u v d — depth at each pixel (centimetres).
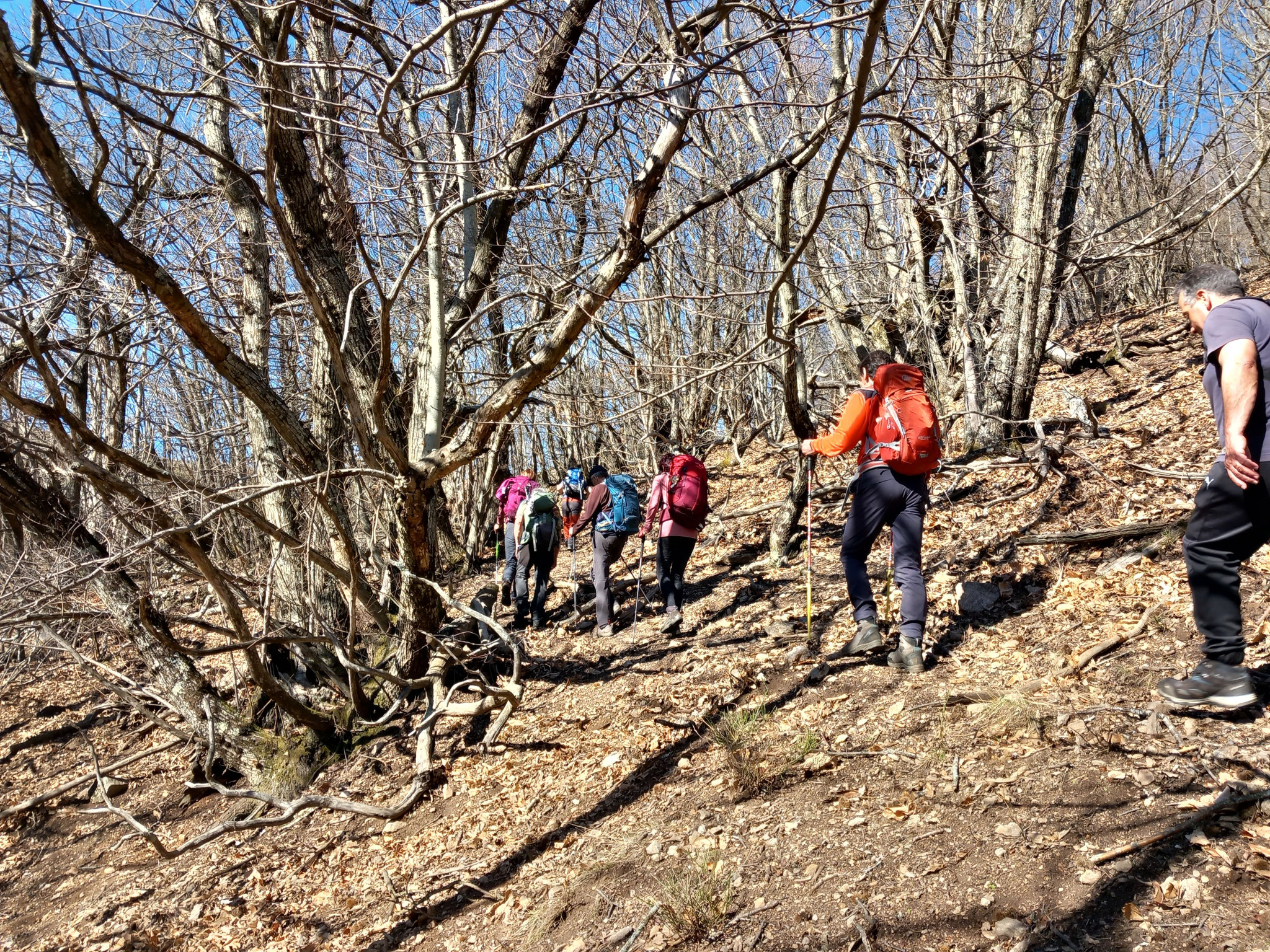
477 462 1140
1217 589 363
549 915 407
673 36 422
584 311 517
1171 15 900
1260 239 1566
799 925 339
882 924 323
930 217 914
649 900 390
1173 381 933
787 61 575
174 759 761
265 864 559
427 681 635
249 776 668
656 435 1168
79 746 834
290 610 707
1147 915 287
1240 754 343
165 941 506
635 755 536
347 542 575
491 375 750
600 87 528
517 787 548
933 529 718
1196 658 426
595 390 1104
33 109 392
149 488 664
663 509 702
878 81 764
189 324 502
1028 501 706
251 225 736
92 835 681
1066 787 361
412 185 630
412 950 433
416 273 984
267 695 674
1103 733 388
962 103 830
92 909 566
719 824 428
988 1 871
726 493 1120
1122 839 322
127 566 591
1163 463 692
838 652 570
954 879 333
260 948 474
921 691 481
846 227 981
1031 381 824
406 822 555
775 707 527
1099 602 515
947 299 1021
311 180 647
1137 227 1438
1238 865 293
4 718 912
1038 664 472
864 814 393
